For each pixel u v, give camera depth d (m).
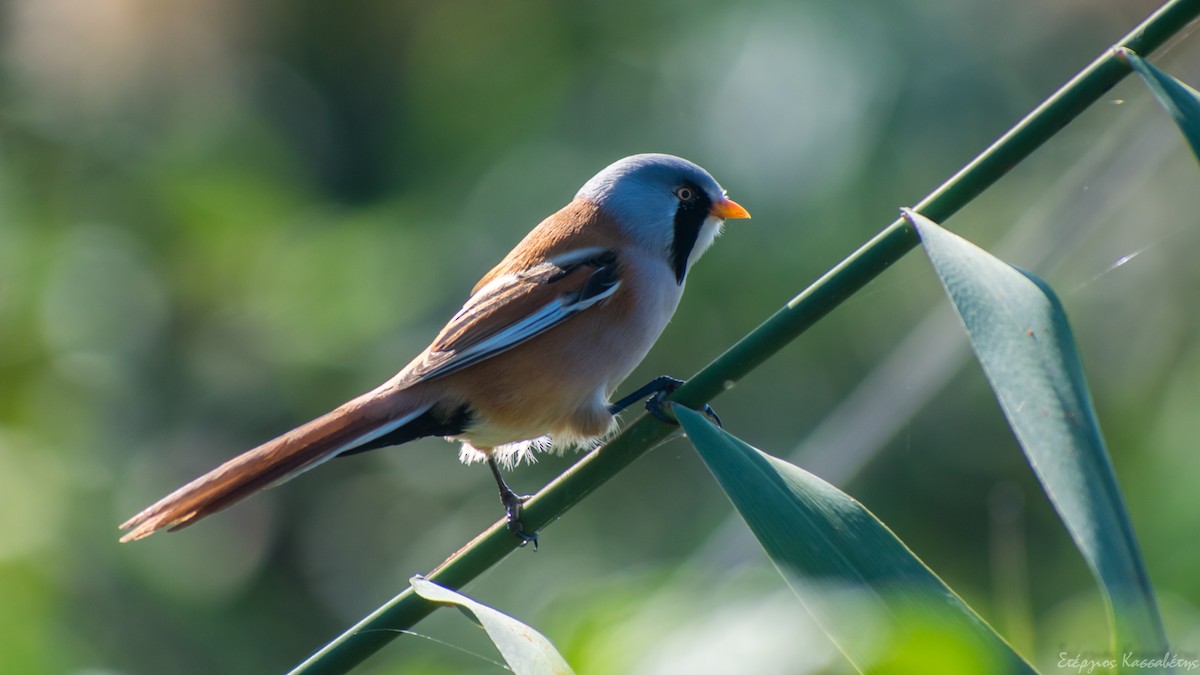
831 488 4.04
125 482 11.31
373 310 12.37
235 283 12.62
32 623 9.44
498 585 11.04
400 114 14.36
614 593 6.42
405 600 4.77
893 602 3.79
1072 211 8.87
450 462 12.84
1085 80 4.33
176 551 11.57
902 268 11.19
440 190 13.09
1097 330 10.91
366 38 14.69
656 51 12.10
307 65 14.69
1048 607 9.85
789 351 11.29
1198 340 10.51
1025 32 11.38
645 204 7.36
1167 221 10.95
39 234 12.14
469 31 13.82
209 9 13.85
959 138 10.90
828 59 10.91
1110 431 10.37
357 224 12.97
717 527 10.98
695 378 4.94
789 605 5.82
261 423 12.28
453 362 6.48
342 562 13.05
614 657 5.81
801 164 10.78
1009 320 3.80
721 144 11.17
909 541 10.60
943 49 11.04
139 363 12.07
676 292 7.49
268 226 12.98
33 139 12.91
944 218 4.50
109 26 13.20
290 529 13.23
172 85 13.72
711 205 7.54
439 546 12.45
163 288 12.45
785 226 10.80
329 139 14.62
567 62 12.87
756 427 11.20
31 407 11.18
